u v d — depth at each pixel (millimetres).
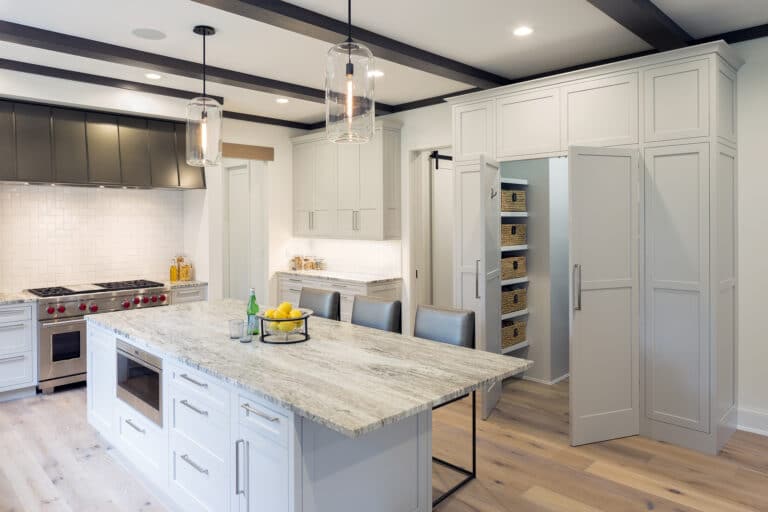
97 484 2916
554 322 4695
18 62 3934
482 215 3717
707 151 3172
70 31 3391
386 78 4461
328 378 2074
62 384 4406
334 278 5508
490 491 2809
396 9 3053
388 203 5324
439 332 2961
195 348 2543
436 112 5109
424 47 3662
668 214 3350
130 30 3377
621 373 3494
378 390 1933
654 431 3484
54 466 3119
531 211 4699
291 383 2004
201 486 2369
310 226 6059
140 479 2973
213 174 5316
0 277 4523
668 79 3301
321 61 4020
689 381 3318
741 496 2742
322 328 3045
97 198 5047
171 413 2564
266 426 1941
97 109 4539
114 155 4711
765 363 3465
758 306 3469
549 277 4617
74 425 3729
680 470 3033
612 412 3479
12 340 4164
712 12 3109
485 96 4199
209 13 3123
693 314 3285
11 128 4180
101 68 4098
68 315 4398
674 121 3291
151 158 4938
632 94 3447
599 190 3393
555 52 3787
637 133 3438
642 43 3617
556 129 3803
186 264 5543
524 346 4758
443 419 3865
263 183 6184
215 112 2959
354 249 5984
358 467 2035
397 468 2205
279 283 6160
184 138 5188
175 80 4434
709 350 3229
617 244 3449
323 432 1901
